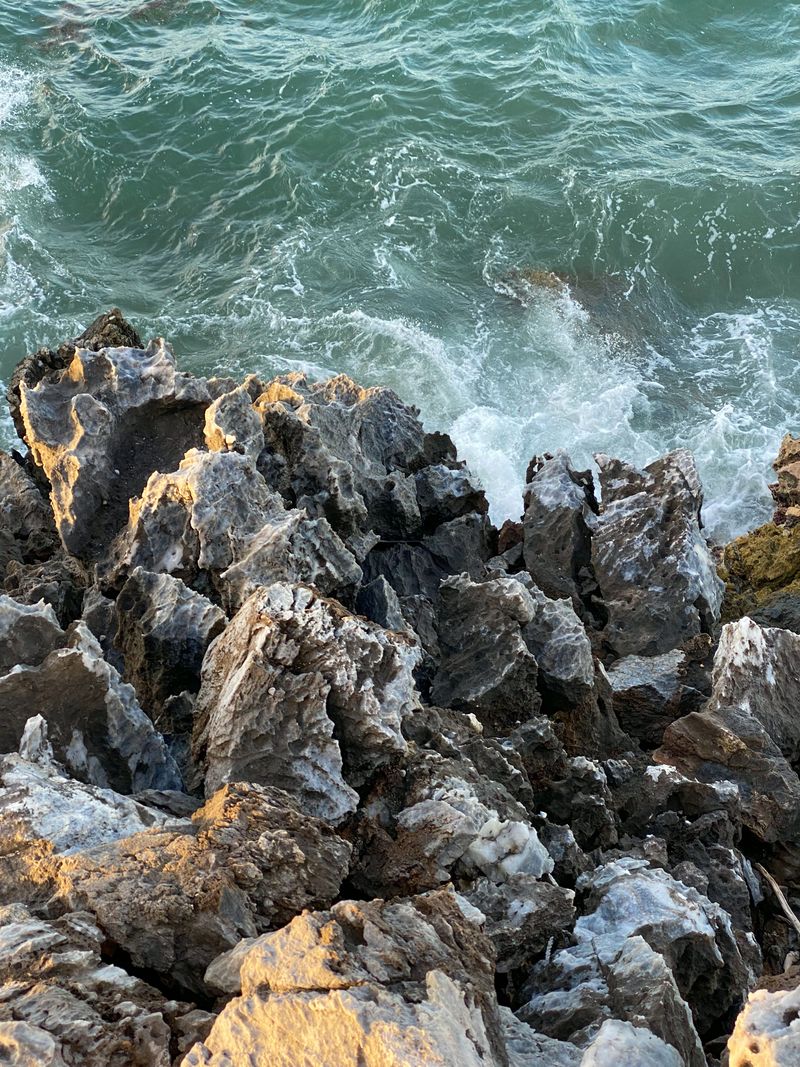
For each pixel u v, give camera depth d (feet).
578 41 117.19
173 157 100.17
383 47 115.85
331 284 86.58
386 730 23.40
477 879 22.38
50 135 101.24
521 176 99.19
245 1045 15.16
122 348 36.63
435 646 32.81
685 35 121.29
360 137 103.09
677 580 39.04
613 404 75.36
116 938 17.83
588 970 20.48
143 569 29.89
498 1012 17.40
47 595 32.07
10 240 88.89
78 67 111.86
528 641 33.01
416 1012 15.31
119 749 24.41
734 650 33.88
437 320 83.10
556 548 41.37
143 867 18.80
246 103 106.63
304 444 35.04
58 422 35.35
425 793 23.40
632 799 29.35
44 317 82.69
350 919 17.29
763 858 29.86
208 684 25.41
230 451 32.50
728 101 111.14
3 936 17.42
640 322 84.17
